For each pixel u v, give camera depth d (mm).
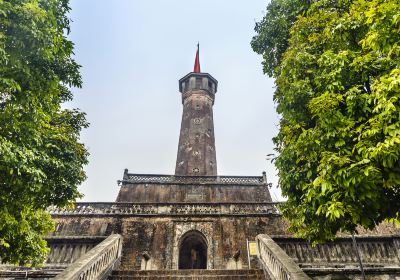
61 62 7270
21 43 5703
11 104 5859
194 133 30156
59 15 6777
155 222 17812
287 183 7227
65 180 7797
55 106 7848
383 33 5098
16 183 6398
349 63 6031
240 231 17625
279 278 9195
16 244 8961
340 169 4973
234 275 10688
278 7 10062
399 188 5398
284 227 17750
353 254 14070
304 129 6527
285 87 7559
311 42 7465
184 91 35781
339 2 7453
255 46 10500
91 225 17328
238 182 21906
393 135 4477
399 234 14562
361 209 5145
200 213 18234
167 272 11023
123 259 15930
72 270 7977
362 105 5484
